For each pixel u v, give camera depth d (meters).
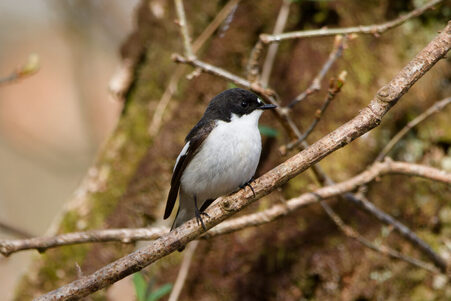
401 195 8.98
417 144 9.14
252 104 7.57
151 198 9.57
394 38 9.43
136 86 10.68
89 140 16.12
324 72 7.14
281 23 9.05
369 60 9.26
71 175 17.17
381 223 8.51
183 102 9.82
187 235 5.45
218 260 8.96
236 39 9.84
